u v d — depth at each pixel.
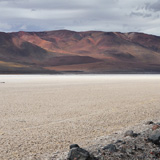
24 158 8.87
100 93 32.84
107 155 7.52
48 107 20.94
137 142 8.62
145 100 25.61
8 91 35.09
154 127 10.70
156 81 67.19
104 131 12.89
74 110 19.45
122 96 29.31
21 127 13.80
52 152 9.55
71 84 51.91
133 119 15.98
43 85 48.12
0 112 18.38
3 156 9.12
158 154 7.67
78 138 11.60
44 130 13.12
